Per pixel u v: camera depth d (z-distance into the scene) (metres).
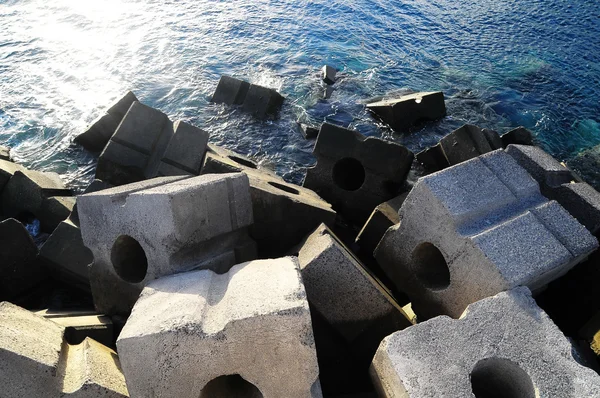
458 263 4.03
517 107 11.36
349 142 6.52
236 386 3.49
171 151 6.55
